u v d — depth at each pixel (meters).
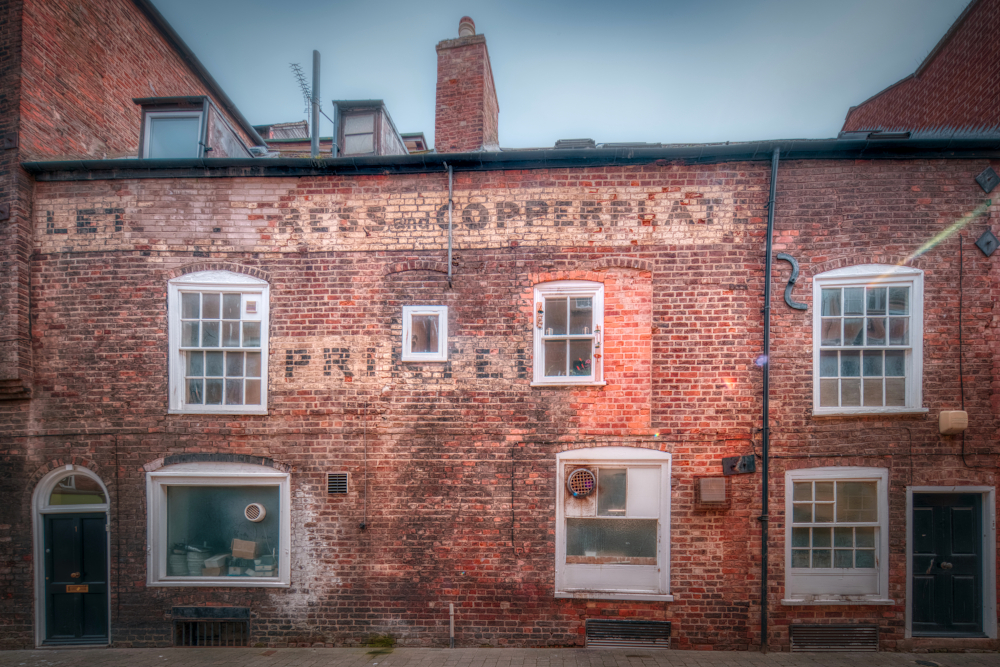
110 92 8.78
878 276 6.46
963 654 6.16
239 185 6.95
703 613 6.35
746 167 6.60
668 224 6.65
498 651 6.31
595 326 6.67
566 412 6.63
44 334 6.85
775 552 6.32
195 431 6.75
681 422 6.51
